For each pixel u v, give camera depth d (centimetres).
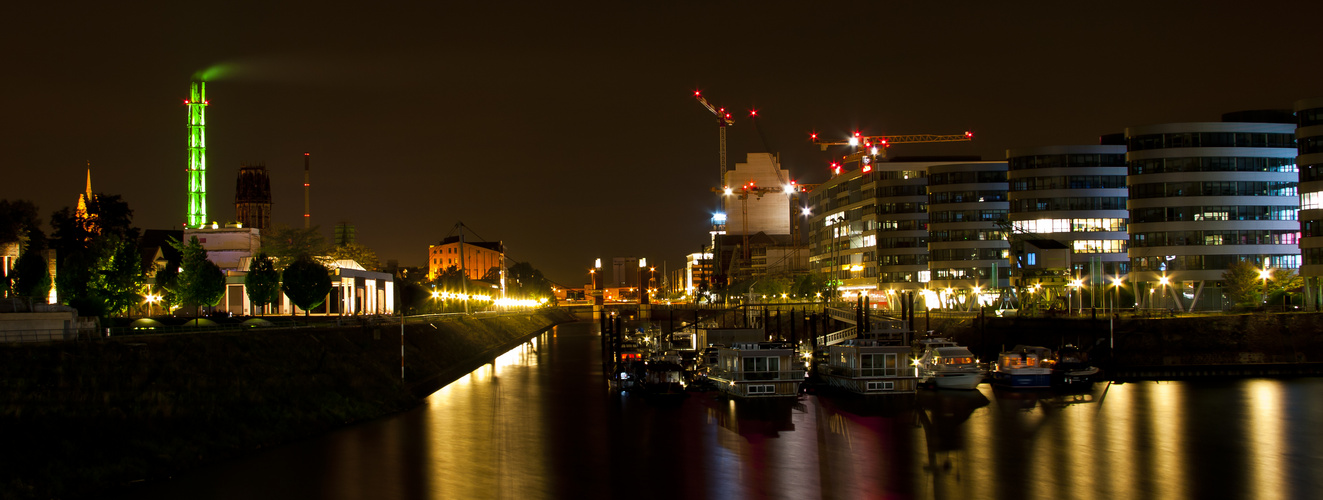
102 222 15912
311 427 8212
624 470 7075
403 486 6475
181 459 6644
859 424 8912
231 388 7906
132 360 7312
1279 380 11500
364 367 10512
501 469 7050
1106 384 11394
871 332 13488
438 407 10062
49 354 6712
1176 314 13850
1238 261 16225
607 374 13725
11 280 10619
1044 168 18800
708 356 12988
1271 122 17075
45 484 5609
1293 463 7119
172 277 13038
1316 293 13988
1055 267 17512
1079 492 6372
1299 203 14088
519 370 14562
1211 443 7838
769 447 7900
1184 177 16488
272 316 14962
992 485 6569
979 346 15138
